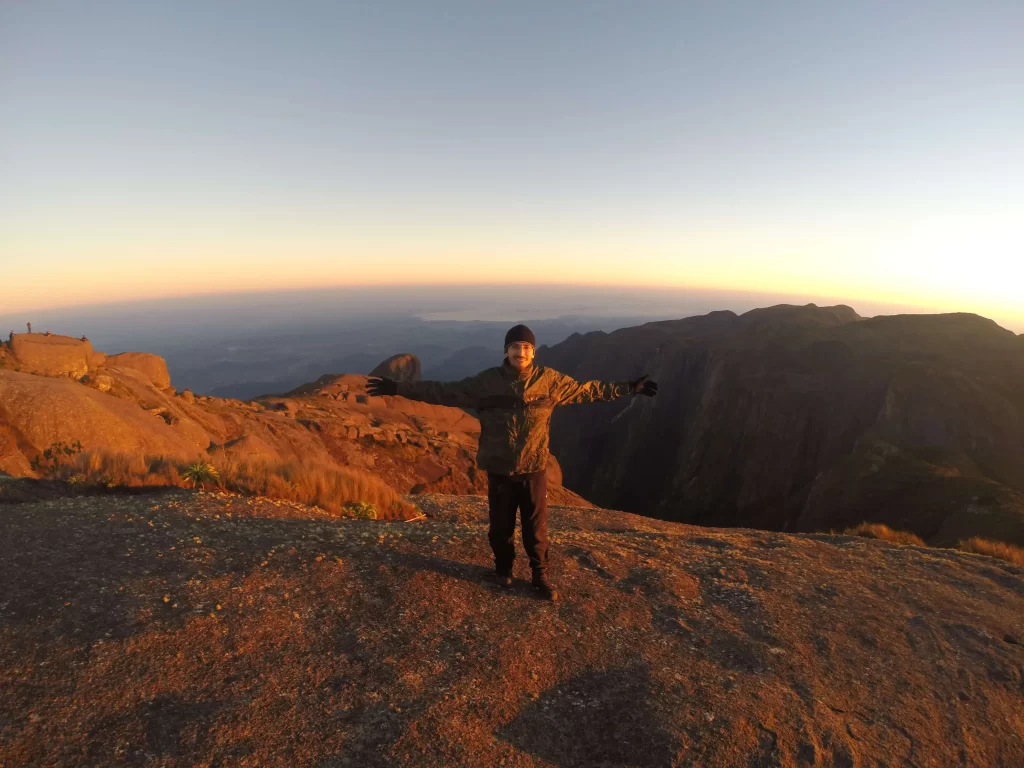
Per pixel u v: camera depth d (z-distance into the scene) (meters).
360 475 9.93
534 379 4.15
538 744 2.84
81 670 3.01
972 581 6.57
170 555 4.62
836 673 3.88
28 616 3.48
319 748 2.60
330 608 3.98
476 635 3.83
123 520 5.50
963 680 4.03
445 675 3.32
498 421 4.17
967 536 27.53
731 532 10.46
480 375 4.21
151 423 20.41
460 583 4.59
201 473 8.05
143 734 2.58
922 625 4.90
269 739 2.63
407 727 2.81
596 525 11.43
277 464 9.78
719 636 4.24
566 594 4.65
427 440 43.12
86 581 4.02
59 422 16.66
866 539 9.60
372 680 3.19
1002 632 4.96
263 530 5.57
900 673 4.01
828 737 3.10
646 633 4.16
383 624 3.84
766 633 4.36
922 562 7.34
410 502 11.35
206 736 2.60
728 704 3.27
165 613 3.68
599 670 3.58
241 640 3.46
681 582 5.25
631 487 118.94
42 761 2.35
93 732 2.56
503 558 4.57
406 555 5.07
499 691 3.22
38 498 6.67
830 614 4.91
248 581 4.26
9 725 2.54
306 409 42.94
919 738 3.26
